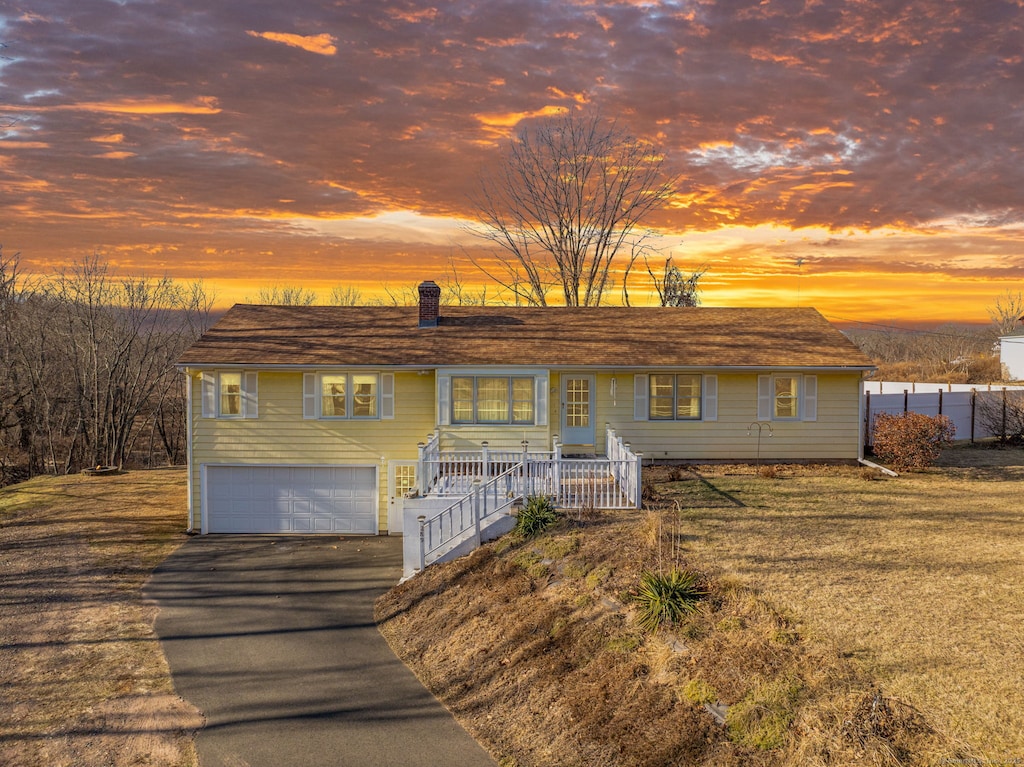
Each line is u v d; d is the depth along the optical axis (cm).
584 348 2350
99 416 4525
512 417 2241
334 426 2236
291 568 1886
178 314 5394
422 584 1630
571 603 1326
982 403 3022
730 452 2322
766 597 1191
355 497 2247
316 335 2438
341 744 1067
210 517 2245
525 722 1080
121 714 1168
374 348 2325
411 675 1291
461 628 1398
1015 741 805
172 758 1041
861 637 1048
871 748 817
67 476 3362
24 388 4372
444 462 1967
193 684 1269
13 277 4406
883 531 1565
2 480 4200
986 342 8206
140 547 2097
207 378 2220
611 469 1905
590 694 1079
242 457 2233
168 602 1662
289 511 2247
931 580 1264
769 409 2316
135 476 3291
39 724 1142
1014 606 1145
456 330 2511
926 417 2308
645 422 2316
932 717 855
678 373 2311
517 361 2230
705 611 1163
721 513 1720
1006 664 962
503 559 1588
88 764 1032
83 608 1631
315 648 1409
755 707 929
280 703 1196
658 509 1762
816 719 883
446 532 1750
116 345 4584
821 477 2144
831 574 1295
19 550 2086
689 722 949
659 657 1098
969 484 2058
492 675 1221
